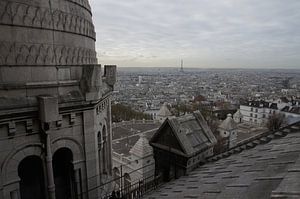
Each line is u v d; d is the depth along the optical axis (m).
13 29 14.60
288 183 9.54
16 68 14.86
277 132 24.30
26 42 15.16
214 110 172.25
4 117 14.35
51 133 16.70
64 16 17.16
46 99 15.15
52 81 16.47
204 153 29.83
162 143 30.56
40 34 15.70
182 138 28.00
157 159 31.41
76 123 18.12
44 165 16.56
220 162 25.22
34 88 15.59
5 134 14.73
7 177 15.07
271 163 15.28
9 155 15.02
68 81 17.39
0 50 14.26
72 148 18.14
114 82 25.78
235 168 19.11
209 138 30.72
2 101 14.29
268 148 20.44
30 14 15.19
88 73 17.84
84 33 19.22
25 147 15.61
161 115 93.00
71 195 19.28
